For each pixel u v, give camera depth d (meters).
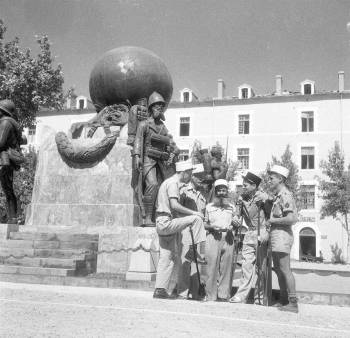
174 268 7.20
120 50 12.50
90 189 11.35
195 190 8.16
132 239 9.79
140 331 4.76
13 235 10.31
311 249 42.12
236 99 46.38
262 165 45.00
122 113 12.12
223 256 7.27
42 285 8.23
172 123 47.94
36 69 27.58
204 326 5.09
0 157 10.97
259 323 5.37
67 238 9.89
